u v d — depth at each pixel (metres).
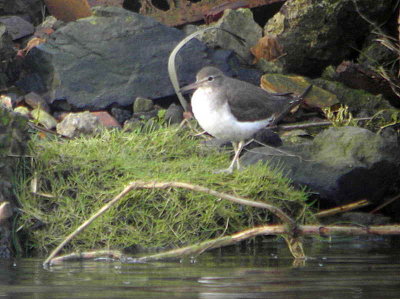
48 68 15.02
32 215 10.31
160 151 12.49
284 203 11.33
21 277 7.82
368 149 12.51
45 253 10.04
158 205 10.66
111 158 11.51
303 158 12.43
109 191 10.69
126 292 6.83
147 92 15.10
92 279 7.64
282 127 14.58
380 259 9.08
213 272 8.09
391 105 15.65
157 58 15.44
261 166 11.98
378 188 12.55
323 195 12.05
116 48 15.36
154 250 10.27
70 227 10.38
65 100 14.70
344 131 12.84
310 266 8.53
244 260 9.09
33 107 14.62
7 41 14.91
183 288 7.04
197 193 10.85
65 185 10.80
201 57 15.56
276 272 8.08
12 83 15.28
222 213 10.78
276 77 15.42
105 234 10.34
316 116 15.30
